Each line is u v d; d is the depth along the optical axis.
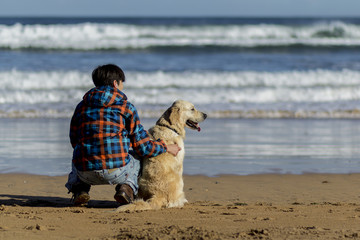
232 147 11.18
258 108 17.14
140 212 5.44
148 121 14.75
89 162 5.43
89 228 4.51
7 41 30.05
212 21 71.25
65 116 15.92
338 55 30.30
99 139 5.42
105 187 7.55
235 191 7.29
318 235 4.13
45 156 10.00
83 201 5.89
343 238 4.01
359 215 5.27
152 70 23.39
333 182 7.96
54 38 31.56
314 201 6.62
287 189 7.45
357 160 9.87
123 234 4.18
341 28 35.03
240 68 24.52
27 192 7.05
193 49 30.92
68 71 21.75
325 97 19.19
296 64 26.09
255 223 4.76
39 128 13.70
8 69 22.42
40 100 18.05
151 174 5.86
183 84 20.44
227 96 18.81
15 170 8.71
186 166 9.20
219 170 8.87
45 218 5.00
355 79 21.50
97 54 28.75
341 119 15.83
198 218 5.07
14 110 16.34
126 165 5.59
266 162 9.62
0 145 11.12
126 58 27.45
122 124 5.53
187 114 6.30
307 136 12.73
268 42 32.22
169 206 5.86
